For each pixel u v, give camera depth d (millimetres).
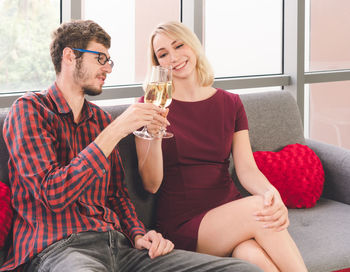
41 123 1586
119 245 1671
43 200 1494
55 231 1556
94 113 1823
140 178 2074
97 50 1687
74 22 1707
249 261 1680
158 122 1707
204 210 1949
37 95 1658
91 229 1598
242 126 2127
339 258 1861
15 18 2291
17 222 1613
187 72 2053
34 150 1531
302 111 3074
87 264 1452
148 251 1656
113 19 2594
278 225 1689
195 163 2023
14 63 2316
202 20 2699
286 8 3012
